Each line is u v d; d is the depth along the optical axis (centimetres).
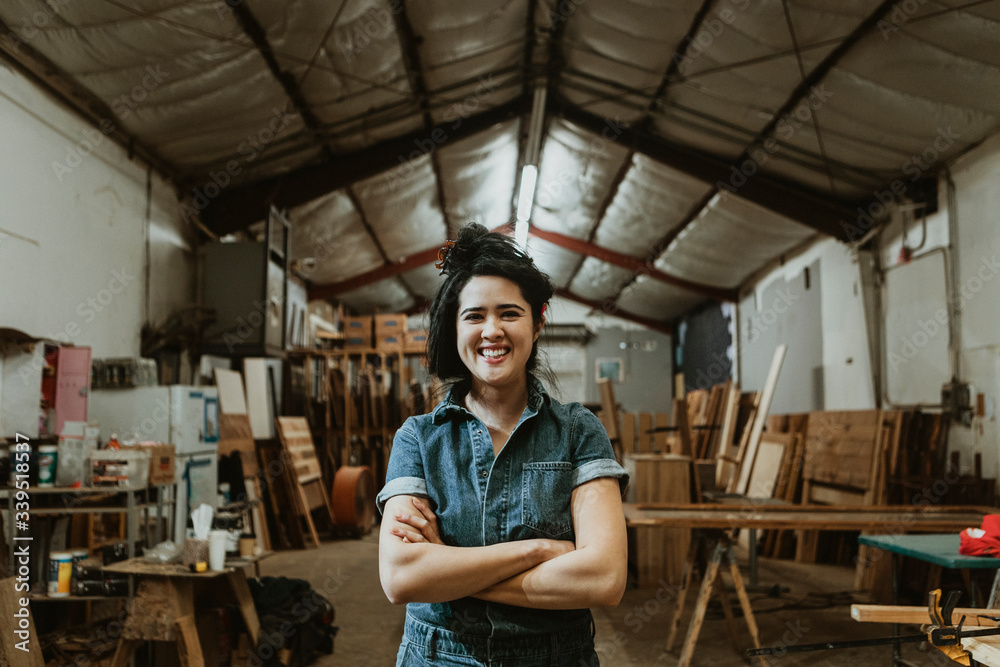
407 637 119
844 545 684
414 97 727
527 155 828
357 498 846
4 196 447
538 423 123
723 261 1142
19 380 405
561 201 1130
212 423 527
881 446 620
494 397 124
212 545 316
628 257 1299
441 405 129
